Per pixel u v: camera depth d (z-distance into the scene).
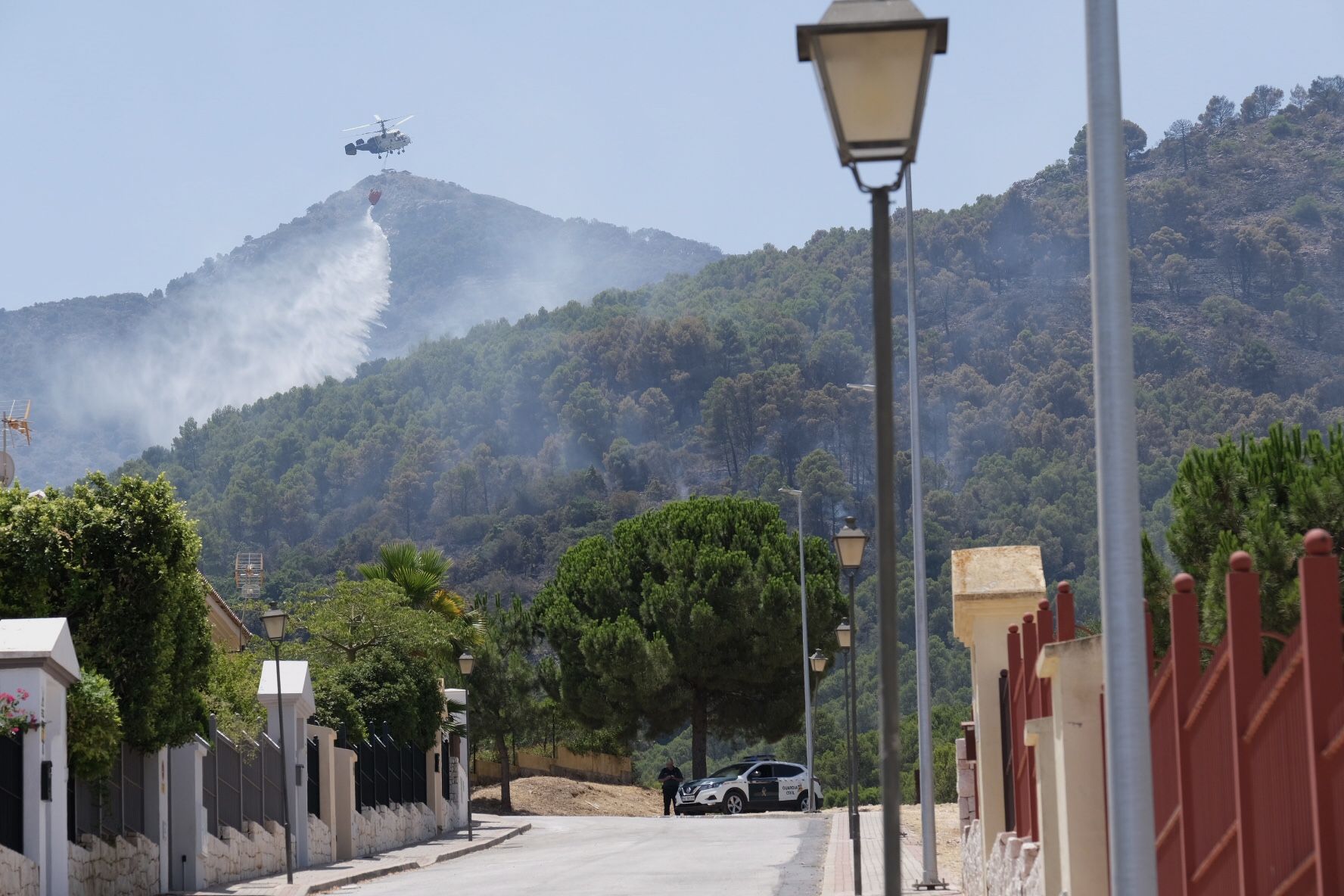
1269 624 17.91
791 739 116.62
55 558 25.69
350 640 47.69
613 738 73.62
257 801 34.31
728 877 29.25
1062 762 12.27
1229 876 9.44
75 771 23.73
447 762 55.69
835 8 8.07
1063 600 14.30
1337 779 7.65
